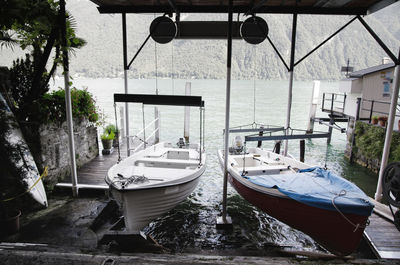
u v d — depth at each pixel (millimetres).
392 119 5812
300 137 6223
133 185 4793
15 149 5215
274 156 7484
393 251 4500
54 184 6469
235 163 7023
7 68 5883
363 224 4328
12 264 2199
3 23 4938
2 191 5039
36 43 6266
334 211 4391
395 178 4590
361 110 11898
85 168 7809
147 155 7145
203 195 7523
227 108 5297
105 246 4445
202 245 5227
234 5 7176
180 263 2275
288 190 4859
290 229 5926
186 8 7250
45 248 2965
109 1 6820
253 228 5902
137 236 4555
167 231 5707
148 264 2230
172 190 5184
